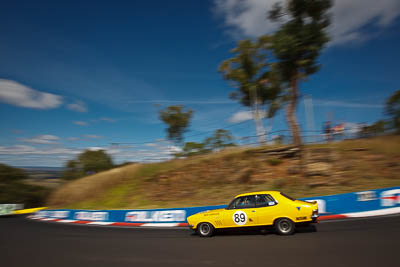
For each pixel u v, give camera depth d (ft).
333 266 14.62
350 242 19.33
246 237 24.40
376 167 43.50
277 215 23.59
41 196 106.52
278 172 50.60
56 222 49.78
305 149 53.06
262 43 73.05
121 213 44.04
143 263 18.21
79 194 72.23
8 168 112.57
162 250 21.80
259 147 60.54
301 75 59.41
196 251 20.56
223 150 69.41
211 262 17.22
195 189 54.90
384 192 30.01
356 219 28.22
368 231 22.30
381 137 55.11
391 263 14.39
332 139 58.49
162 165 73.72
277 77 66.69
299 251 18.03
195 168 63.52
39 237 32.68
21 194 106.11
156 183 63.46
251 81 75.20
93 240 28.86
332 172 44.88
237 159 59.52
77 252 22.91
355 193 31.45
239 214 25.07
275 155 55.16
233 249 20.18
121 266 17.84
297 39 56.95
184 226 35.58
